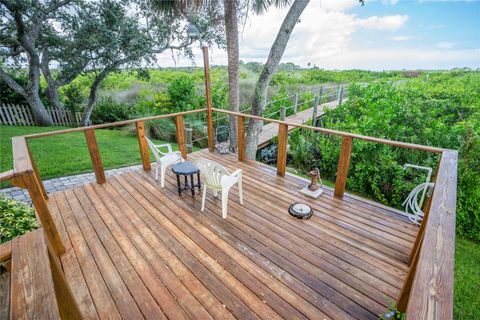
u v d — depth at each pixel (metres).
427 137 4.16
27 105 8.83
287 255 2.09
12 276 0.88
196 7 4.49
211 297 1.71
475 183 3.23
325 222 2.54
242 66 13.85
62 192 3.22
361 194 4.62
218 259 2.05
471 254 3.01
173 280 1.85
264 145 6.16
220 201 2.99
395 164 4.07
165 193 3.20
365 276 1.86
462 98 6.04
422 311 0.60
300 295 1.71
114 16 7.82
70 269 1.98
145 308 1.64
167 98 9.09
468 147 3.35
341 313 1.57
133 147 6.30
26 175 1.80
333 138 5.18
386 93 5.46
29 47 7.50
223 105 8.62
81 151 5.71
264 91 5.02
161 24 8.38
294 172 5.07
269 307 1.62
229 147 5.12
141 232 2.42
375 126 4.41
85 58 8.43
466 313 2.15
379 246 2.18
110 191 3.25
